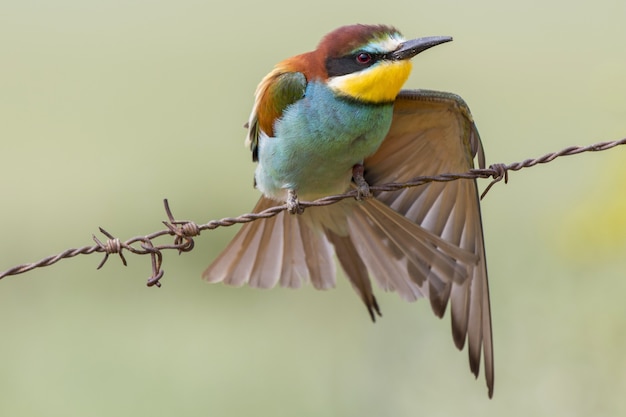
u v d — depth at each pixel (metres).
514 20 19.34
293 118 8.70
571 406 10.59
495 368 11.03
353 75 8.55
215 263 9.10
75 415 12.12
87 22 21.69
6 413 12.08
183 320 13.82
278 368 12.73
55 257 7.66
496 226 12.86
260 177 9.08
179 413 12.30
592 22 18.80
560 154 8.41
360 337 12.48
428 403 11.41
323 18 20.66
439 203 8.91
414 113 8.65
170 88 18.98
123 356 13.03
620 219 10.23
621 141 8.39
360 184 8.70
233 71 19.64
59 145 17.23
